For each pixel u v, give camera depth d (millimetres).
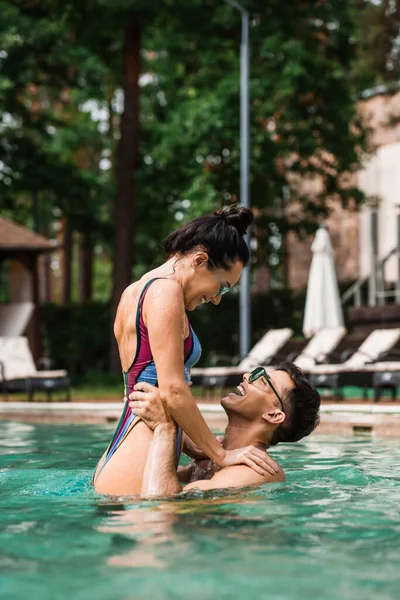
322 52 22562
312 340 14242
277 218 25141
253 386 4109
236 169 21953
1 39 20312
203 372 13188
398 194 24031
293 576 2420
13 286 20031
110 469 3893
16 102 22797
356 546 2803
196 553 2693
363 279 21062
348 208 25328
